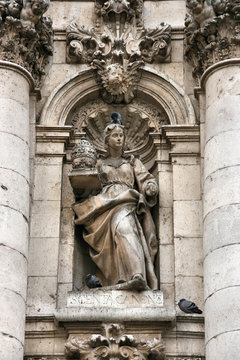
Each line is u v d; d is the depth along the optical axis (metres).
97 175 18.53
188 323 17.66
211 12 19.36
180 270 18.28
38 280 18.17
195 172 19.12
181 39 20.39
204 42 19.50
